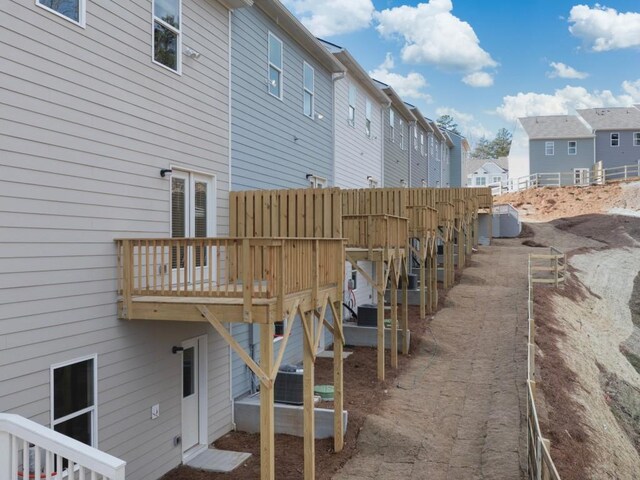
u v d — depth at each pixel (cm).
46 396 587
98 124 666
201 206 915
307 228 968
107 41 682
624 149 4444
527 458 793
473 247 2708
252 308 632
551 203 3822
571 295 1969
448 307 1712
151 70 769
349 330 1492
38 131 579
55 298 600
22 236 560
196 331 878
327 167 1539
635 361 1652
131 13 728
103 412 671
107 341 679
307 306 735
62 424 614
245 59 1054
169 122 811
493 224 3112
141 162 746
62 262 610
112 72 690
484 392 1092
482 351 1341
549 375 1179
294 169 1304
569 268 2353
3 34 537
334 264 859
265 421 629
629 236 2878
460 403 1042
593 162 4459
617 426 1149
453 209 2108
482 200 2916
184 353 871
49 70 593
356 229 1197
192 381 891
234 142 1012
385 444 876
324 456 850
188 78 862
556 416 982
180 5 841
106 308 677
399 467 809
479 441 885
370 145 2009
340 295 860
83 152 641
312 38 1307
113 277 689
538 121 4872
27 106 565
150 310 684
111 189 687
